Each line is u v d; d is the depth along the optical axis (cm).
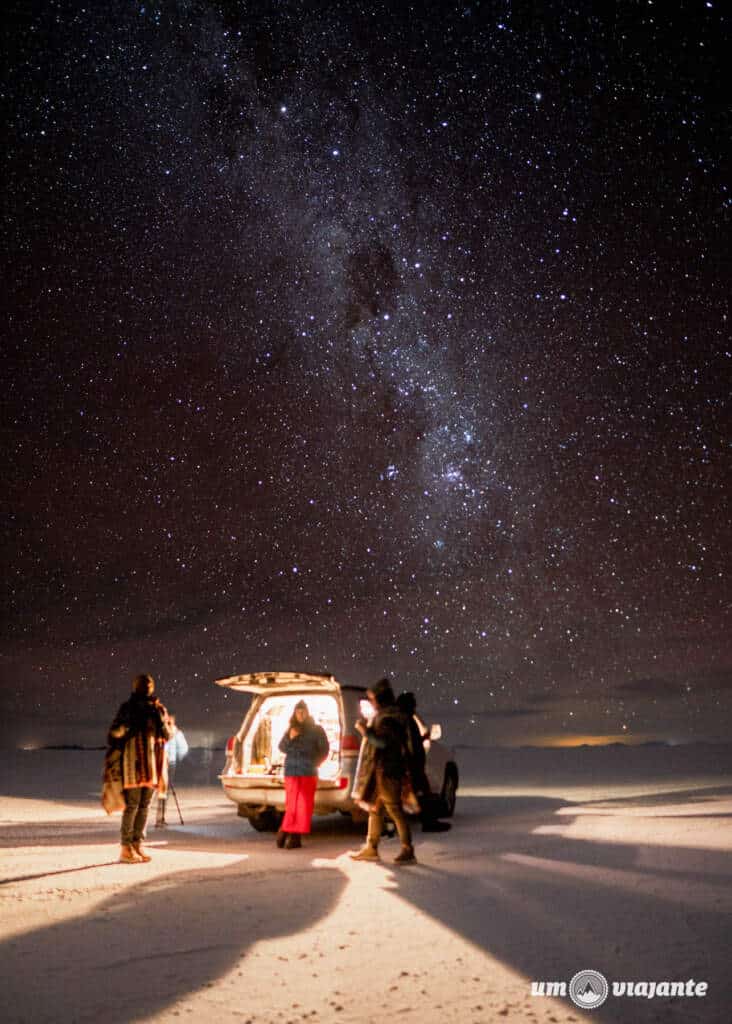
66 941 484
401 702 855
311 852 873
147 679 830
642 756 2908
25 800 1600
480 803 1398
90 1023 357
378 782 778
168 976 420
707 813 1110
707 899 575
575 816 1123
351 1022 361
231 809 1452
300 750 932
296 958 448
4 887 645
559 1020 363
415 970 427
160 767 813
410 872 710
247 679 1057
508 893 603
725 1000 385
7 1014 368
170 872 723
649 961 438
